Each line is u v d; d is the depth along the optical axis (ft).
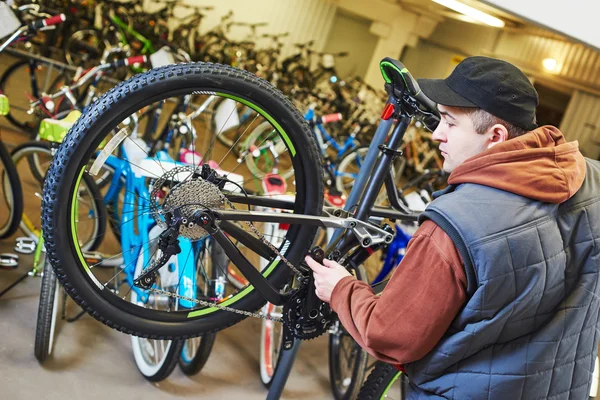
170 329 5.45
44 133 8.55
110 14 26.22
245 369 10.25
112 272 10.61
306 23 34.32
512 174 4.29
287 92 27.22
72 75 16.16
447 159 4.73
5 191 10.90
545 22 10.21
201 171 5.38
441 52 34.19
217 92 5.00
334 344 10.11
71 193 4.83
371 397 7.07
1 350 8.52
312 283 5.55
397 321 4.34
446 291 4.24
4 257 10.37
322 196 5.53
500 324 4.30
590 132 29.45
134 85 4.76
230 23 32.24
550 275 4.34
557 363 4.58
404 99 5.71
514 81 4.33
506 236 4.17
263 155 17.33
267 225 9.73
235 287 11.37
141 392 8.79
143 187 8.56
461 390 4.52
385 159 5.91
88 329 9.83
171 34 30.83
